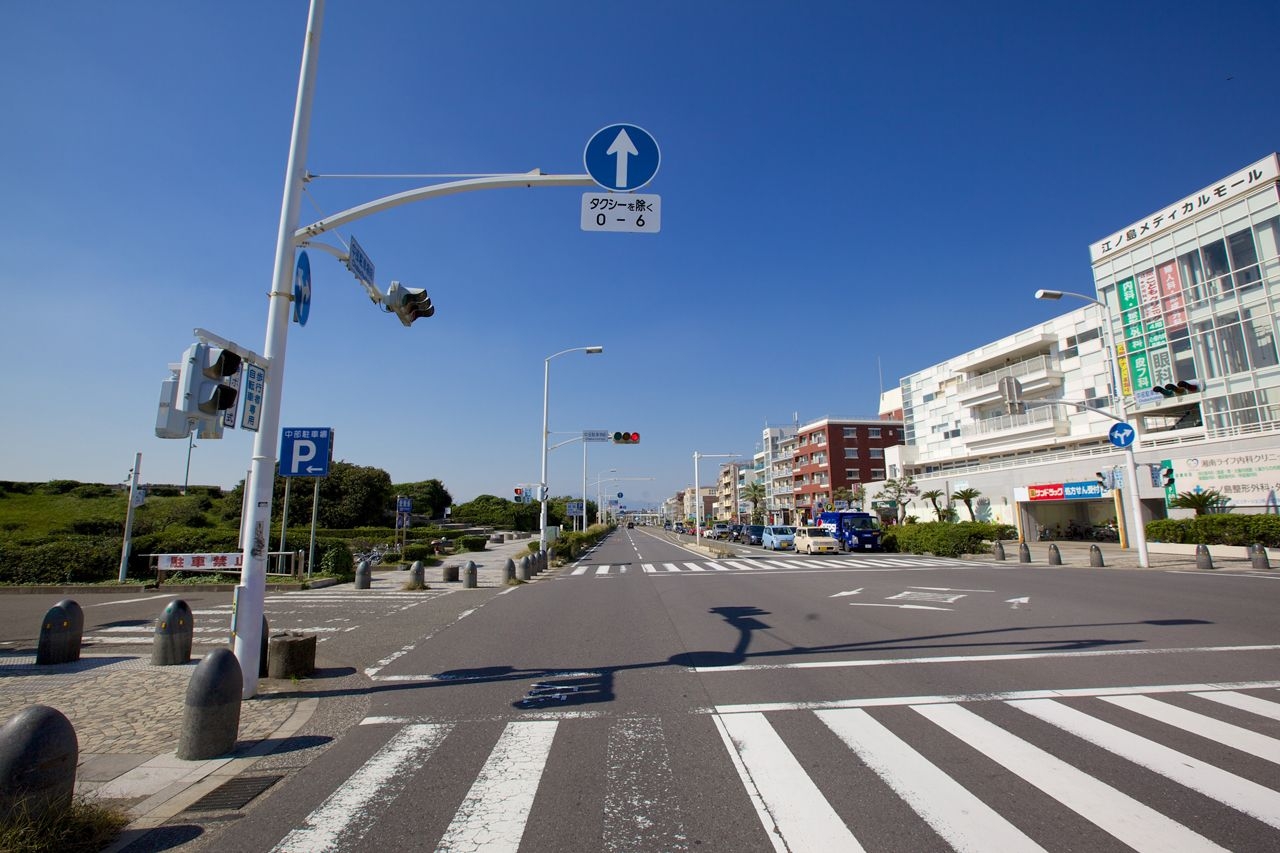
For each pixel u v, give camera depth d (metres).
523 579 21.91
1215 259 30.80
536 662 8.50
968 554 31.89
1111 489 35.34
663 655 8.73
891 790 4.20
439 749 5.24
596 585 19.61
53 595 17.70
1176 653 8.14
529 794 4.29
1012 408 23.14
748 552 41.88
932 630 10.07
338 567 22.22
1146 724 5.42
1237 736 5.10
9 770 3.55
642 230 7.13
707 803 4.08
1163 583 16.59
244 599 6.93
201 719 5.13
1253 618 10.78
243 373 6.64
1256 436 27.80
